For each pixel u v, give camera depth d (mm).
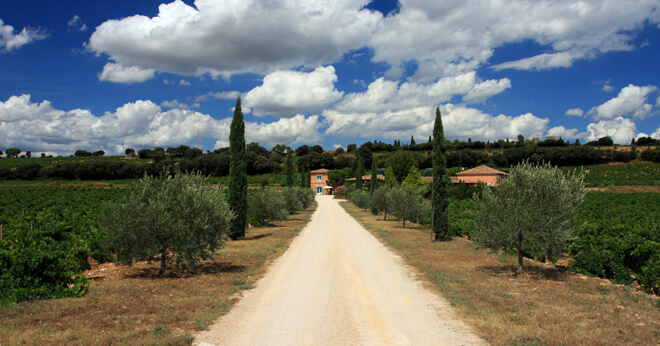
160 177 11547
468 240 21094
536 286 10234
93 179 86562
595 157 102062
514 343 6168
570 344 6082
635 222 24172
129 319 7086
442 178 20672
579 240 13352
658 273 9539
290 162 46594
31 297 8016
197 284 10289
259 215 27031
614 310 7926
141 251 10531
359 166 66500
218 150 153500
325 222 32219
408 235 22828
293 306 8375
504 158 110500
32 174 84312
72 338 5973
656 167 91562
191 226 11086
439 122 21109
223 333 6621
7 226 20406
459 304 8516
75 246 11891
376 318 7555
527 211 11031
